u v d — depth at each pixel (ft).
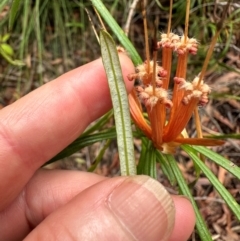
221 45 0.41
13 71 0.47
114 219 0.18
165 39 0.20
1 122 0.23
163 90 0.19
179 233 0.22
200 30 0.42
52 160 0.24
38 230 0.19
